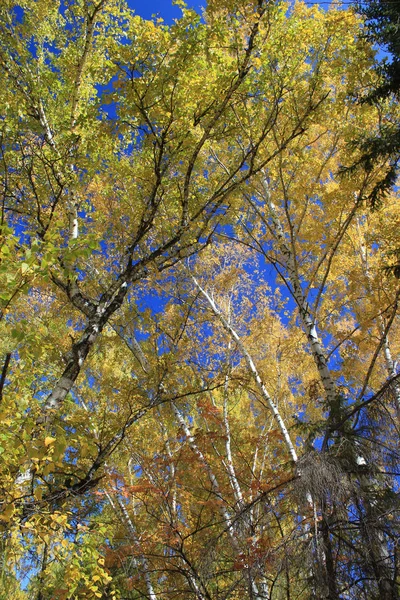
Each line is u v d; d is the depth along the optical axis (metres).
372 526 2.80
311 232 6.69
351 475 3.14
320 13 6.37
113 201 6.18
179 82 4.53
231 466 6.27
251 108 5.62
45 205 5.54
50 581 4.00
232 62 4.63
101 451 4.34
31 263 2.63
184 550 5.13
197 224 5.10
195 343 8.00
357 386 7.83
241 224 7.54
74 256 2.76
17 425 2.87
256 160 7.09
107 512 6.42
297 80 5.49
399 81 5.68
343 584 2.71
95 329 4.42
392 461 3.21
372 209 6.02
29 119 5.14
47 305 6.39
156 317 6.28
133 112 4.60
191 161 5.04
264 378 8.87
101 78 5.69
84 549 3.54
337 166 7.75
